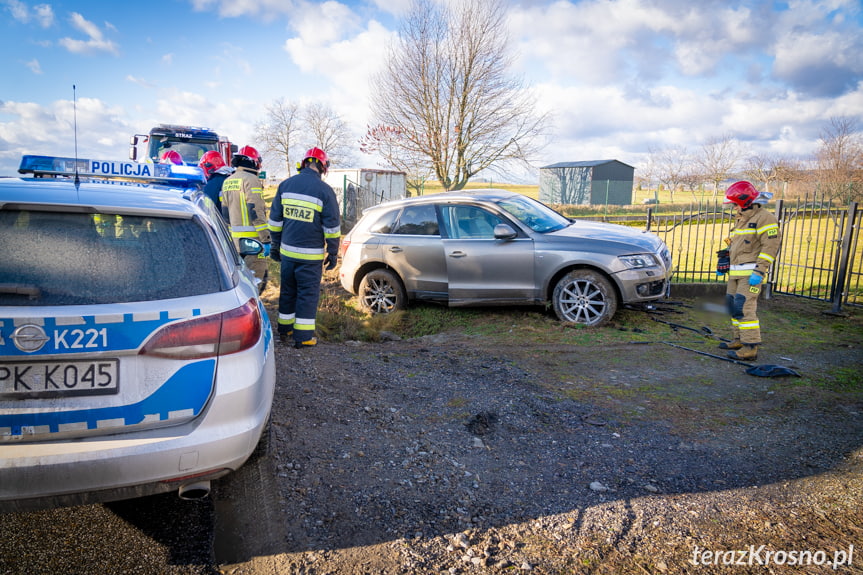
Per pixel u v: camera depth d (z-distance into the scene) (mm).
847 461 3611
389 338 7066
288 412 4148
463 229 7680
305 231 5664
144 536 2734
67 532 2748
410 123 25172
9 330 2156
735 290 6023
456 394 4805
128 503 3010
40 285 2248
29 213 2393
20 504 2193
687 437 4000
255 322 2637
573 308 7281
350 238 8484
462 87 24438
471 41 23922
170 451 2303
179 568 2512
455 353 6117
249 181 6727
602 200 38969
